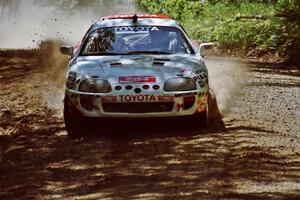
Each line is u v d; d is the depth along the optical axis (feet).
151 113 39.11
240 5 136.87
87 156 35.01
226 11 132.87
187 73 40.14
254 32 104.78
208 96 41.65
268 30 103.50
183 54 43.91
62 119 46.42
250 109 49.37
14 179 31.30
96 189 28.68
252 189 28.07
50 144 38.52
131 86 38.86
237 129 41.45
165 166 32.40
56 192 28.66
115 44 44.68
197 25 123.34
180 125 42.52
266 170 31.35
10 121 46.50
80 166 33.04
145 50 44.06
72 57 46.34
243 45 102.63
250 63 87.25
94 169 32.27
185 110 39.65
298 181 29.43
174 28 46.47
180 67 40.68
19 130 43.04
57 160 34.50
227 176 30.30
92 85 39.22
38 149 37.42
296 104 52.01
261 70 77.92
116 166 32.71
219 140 38.17
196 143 37.47
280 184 28.91
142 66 40.57
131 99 38.68
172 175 30.58
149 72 39.83
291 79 68.74
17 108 51.75
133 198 26.89
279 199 26.53
